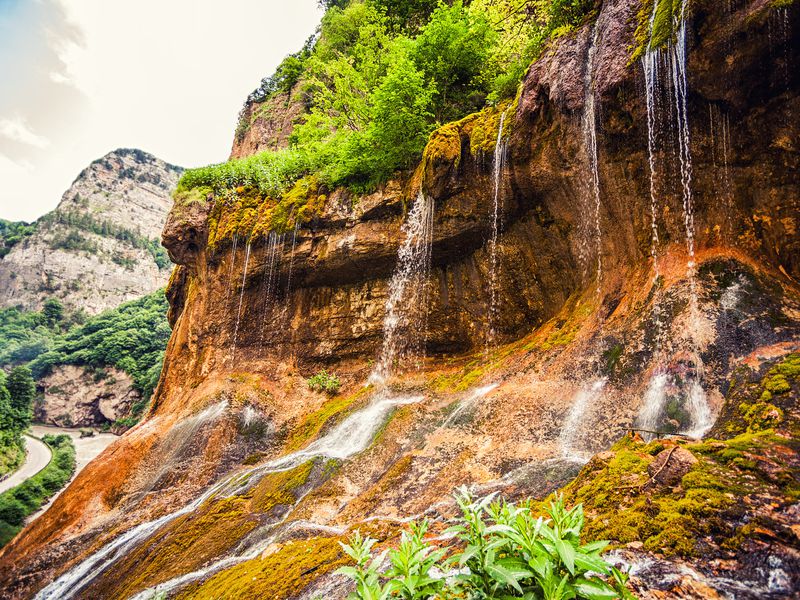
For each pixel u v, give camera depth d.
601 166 8.59
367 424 10.21
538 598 1.86
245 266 16.28
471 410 8.20
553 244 10.35
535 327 11.02
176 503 11.19
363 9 22.16
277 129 31.80
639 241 8.27
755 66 6.69
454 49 13.20
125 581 8.15
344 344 14.70
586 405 6.72
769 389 4.60
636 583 2.64
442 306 12.84
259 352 15.98
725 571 2.57
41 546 11.25
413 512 6.02
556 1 9.80
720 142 7.35
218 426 13.22
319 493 7.92
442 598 2.35
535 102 9.47
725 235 7.32
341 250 13.98
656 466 3.60
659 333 6.71
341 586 4.16
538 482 5.36
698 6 6.70
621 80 7.78
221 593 5.46
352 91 18.66
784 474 3.08
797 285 6.55
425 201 12.17
